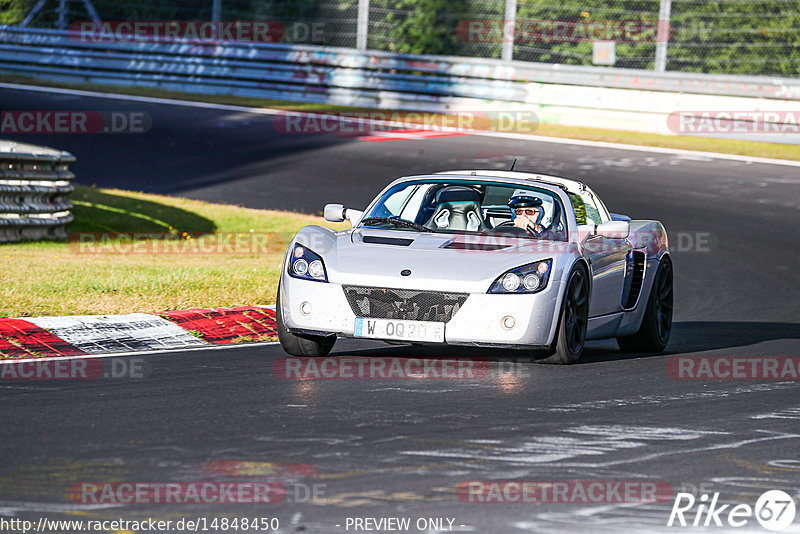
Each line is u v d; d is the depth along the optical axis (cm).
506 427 2080
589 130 9406
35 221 4997
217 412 2155
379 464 1788
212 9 11225
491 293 2625
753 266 5312
